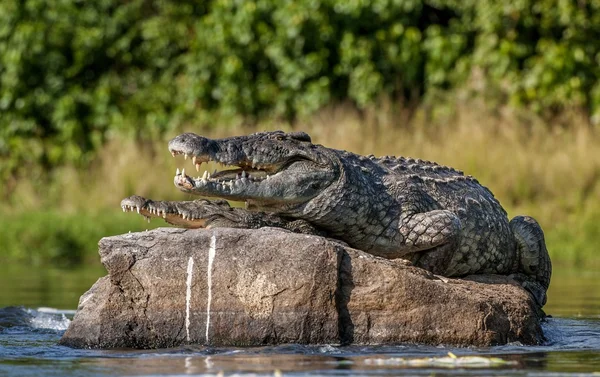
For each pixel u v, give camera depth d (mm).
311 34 82438
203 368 24469
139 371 24219
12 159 82125
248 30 82500
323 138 75375
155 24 86812
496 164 71125
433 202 33562
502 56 80000
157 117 82375
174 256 28359
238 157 30531
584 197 69562
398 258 32375
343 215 31594
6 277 56750
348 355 26438
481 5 82062
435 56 81625
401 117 78750
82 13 86562
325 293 27953
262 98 81938
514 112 77312
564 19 80562
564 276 57500
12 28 84688
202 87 82812
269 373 23594
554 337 31578
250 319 27984
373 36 83250
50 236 70375
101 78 86125
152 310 28312
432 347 27969
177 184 30109
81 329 28875
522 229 36062
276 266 28000
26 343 30234
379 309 28250
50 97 84250
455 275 34062
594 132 75125
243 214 30547
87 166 81625
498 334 28969
